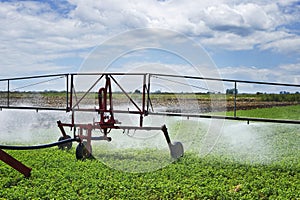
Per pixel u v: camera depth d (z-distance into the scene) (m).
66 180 8.98
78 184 8.66
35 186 8.64
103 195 8.00
